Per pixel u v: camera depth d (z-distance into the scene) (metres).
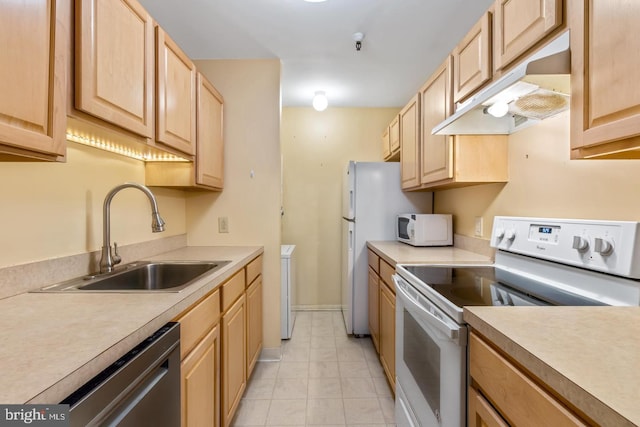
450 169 1.73
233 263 1.64
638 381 0.51
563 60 0.89
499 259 1.65
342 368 2.29
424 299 1.22
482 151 1.73
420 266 1.65
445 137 1.79
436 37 2.07
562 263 1.23
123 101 1.14
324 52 2.27
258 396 1.95
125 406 0.69
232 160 2.41
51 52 0.81
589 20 0.81
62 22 0.85
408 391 1.43
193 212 2.40
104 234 1.38
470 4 1.73
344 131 3.52
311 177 3.51
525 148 1.56
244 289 1.88
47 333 0.72
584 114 0.83
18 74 0.72
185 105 1.68
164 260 1.74
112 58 1.08
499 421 0.75
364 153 3.53
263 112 2.41
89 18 0.96
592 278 1.10
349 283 2.81
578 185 1.24
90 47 0.97
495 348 0.79
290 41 2.12
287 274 2.76
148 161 1.85
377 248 2.32
